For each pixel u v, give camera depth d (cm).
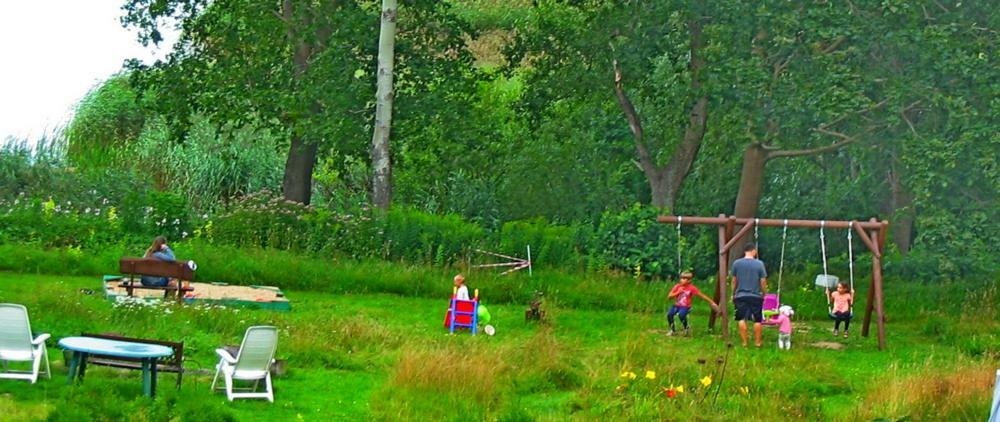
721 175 3819
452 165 3716
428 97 3503
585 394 1819
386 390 1764
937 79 3092
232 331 2164
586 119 3919
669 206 3612
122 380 1691
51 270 2869
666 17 3422
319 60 3378
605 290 2978
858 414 1705
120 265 2461
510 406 1723
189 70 3559
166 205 3244
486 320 2481
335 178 4103
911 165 3020
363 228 3206
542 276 3064
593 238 3322
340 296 2869
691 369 1958
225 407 1628
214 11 3597
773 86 3103
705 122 3578
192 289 2545
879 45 3123
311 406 1708
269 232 3212
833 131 3312
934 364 2142
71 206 3450
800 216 3656
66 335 1980
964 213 3036
